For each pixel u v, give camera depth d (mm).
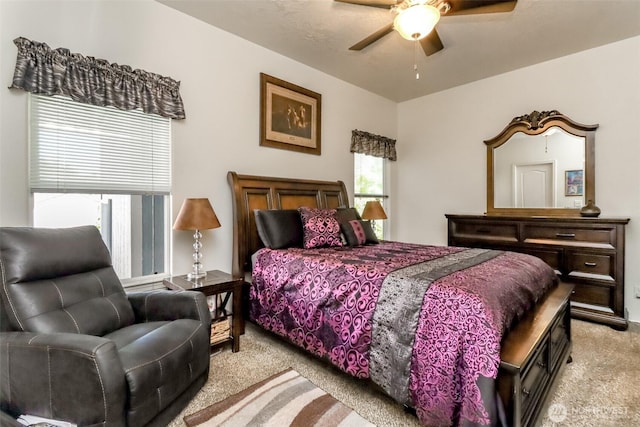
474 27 2949
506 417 1331
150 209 2721
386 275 1886
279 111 3523
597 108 3395
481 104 4273
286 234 2920
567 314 2279
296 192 3584
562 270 3252
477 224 3859
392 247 2980
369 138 4629
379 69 3932
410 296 1696
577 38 3172
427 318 1598
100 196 2469
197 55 2869
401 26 2096
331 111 4148
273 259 2629
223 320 2414
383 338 1749
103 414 1311
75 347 1323
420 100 4910
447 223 4520
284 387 1979
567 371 2197
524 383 1462
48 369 1347
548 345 1786
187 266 2863
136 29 2508
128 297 2078
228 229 3137
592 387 2008
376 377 1763
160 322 1928
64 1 2180
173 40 2717
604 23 2893
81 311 1729
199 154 2908
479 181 4320
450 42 3232
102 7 2342
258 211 3029
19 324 1528
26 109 2045
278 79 3486
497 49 3395
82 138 2273
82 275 1877
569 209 3574
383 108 4918
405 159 5109
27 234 1699
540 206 3777
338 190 4020
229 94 3109
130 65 2477
